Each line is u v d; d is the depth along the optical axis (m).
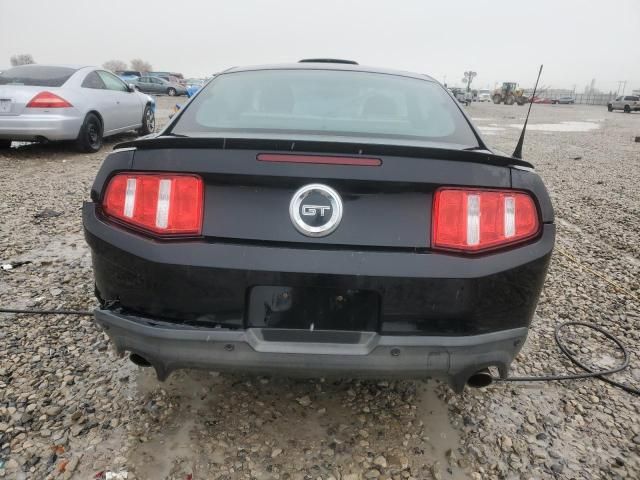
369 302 1.77
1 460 1.92
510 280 1.77
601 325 3.22
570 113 38.09
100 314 1.87
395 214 1.74
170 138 1.78
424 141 2.18
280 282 1.73
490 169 1.77
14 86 7.64
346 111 2.43
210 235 1.76
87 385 2.38
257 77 2.73
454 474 1.95
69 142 9.48
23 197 5.77
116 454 1.97
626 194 7.41
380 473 1.95
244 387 2.41
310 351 1.75
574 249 4.77
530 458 2.05
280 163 1.72
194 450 2.01
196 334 1.75
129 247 1.79
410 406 2.33
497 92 55.34
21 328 2.86
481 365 1.80
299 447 2.05
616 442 2.17
